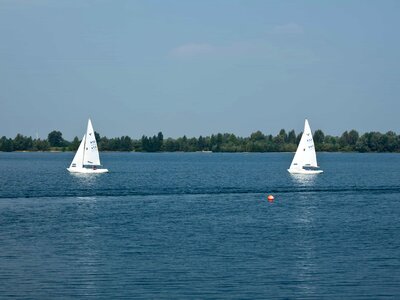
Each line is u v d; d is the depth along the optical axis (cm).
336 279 9200
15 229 13175
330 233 12750
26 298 8388
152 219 14725
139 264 9969
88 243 11581
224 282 9044
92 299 8350
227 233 12725
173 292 8619
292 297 8456
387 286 8900
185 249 11056
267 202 18875
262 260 10256
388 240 11950
